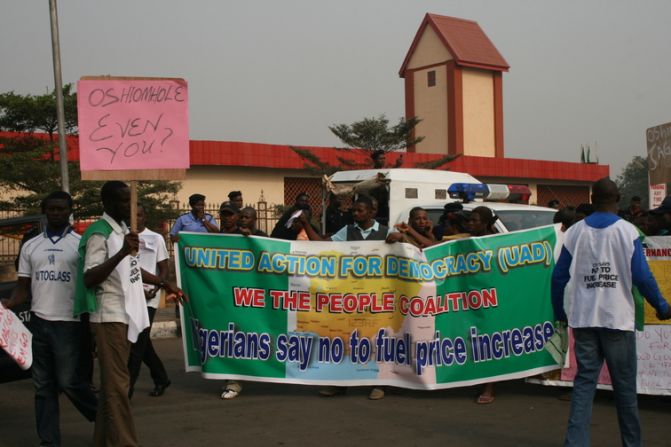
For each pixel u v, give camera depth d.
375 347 7.01
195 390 7.66
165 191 16.77
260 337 7.11
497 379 6.95
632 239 4.99
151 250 7.36
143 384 8.00
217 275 7.16
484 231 7.26
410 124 21.73
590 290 5.07
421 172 13.21
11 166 14.73
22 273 5.49
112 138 5.42
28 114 15.70
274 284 7.12
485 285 6.98
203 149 20.20
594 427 6.06
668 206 7.70
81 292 5.15
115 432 5.12
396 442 5.68
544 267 7.11
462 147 30.80
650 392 6.61
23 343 5.14
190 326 7.27
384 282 7.02
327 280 7.09
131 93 5.46
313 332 7.09
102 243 5.13
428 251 6.95
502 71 32.16
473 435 5.85
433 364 6.89
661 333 6.58
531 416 6.41
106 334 5.12
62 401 7.34
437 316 6.91
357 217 7.61
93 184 14.78
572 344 6.98
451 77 30.72
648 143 10.30
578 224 5.27
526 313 7.04
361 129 21.31
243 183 21.38
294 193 22.53
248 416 6.53
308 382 7.05
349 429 6.06
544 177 27.48
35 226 7.33
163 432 6.05
